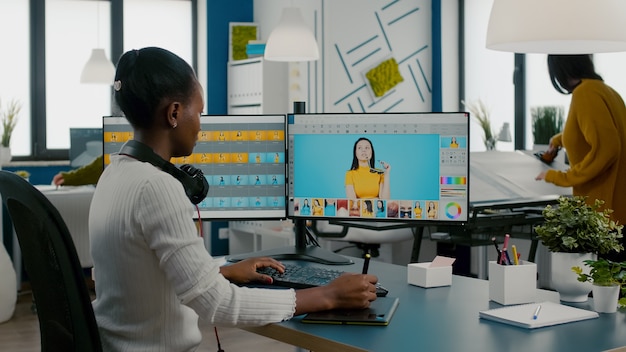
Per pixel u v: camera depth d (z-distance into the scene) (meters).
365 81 6.24
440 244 6.03
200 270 1.53
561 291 1.90
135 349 1.56
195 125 1.67
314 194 2.43
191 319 1.63
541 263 5.31
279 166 2.48
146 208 1.52
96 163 5.54
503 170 4.71
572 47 2.07
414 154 2.33
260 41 6.70
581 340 1.54
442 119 2.30
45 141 6.62
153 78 1.59
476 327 1.65
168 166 1.67
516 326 1.65
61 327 1.56
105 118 2.51
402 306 1.85
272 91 6.58
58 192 5.57
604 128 3.65
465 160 2.30
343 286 1.75
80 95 6.77
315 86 6.25
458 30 6.54
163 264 1.53
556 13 1.79
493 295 1.90
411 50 6.45
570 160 3.90
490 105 6.29
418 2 6.47
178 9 7.18
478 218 4.03
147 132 1.64
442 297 1.95
